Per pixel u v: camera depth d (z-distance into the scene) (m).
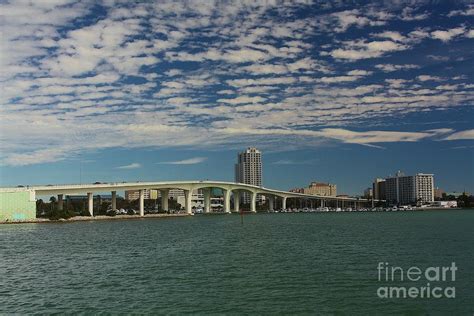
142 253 83.94
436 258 71.44
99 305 45.09
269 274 59.00
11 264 72.50
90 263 72.06
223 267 65.06
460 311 41.94
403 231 133.00
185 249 89.19
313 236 117.81
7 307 45.12
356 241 101.38
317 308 43.06
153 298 47.34
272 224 190.12
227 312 42.03
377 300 45.59
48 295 49.66
